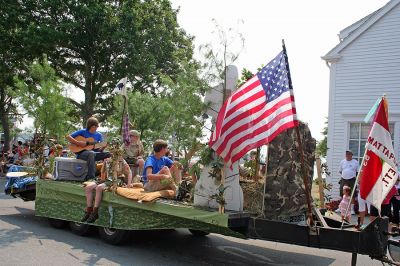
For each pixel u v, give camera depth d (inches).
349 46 563.5
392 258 204.1
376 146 209.5
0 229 303.4
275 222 207.0
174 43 1050.1
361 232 191.9
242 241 309.4
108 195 270.7
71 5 868.6
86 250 255.3
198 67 271.3
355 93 556.7
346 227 211.6
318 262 260.2
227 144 215.0
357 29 555.5
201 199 234.8
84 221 281.6
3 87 1003.9
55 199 314.5
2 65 930.7
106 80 976.3
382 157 207.9
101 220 275.7
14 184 368.5
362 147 550.6
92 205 281.0
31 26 854.5
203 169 237.3
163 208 235.3
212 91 262.8
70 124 837.2
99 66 966.4
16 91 821.9
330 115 572.4
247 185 255.3
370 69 548.1
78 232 295.9
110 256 244.2
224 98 256.2
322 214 265.7
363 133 551.5
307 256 274.7
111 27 888.3
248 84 222.5
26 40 848.9
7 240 270.4
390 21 537.0
